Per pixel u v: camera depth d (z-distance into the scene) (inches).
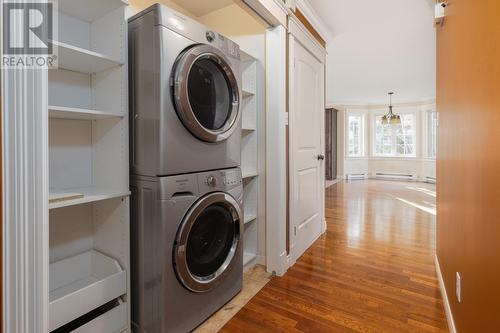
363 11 109.5
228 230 73.3
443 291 73.6
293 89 92.6
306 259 100.0
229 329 62.2
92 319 57.8
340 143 338.0
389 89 260.8
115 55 58.3
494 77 36.5
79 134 64.7
